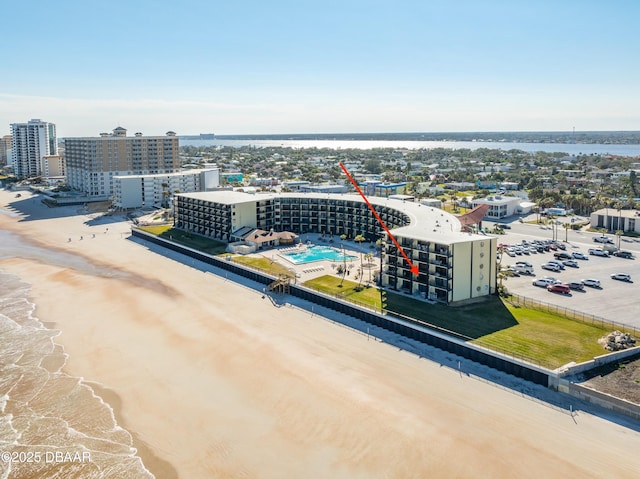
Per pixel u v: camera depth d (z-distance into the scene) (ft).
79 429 212.23
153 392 239.71
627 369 240.12
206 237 568.41
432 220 426.51
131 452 197.26
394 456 190.80
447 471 182.29
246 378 251.19
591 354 251.39
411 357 271.49
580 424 207.72
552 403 223.30
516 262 453.99
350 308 332.39
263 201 576.61
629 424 206.80
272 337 300.61
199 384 246.27
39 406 229.66
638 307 328.70
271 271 417.28
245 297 377.91
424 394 233.35
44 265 480.23
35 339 301.84
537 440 198.29
